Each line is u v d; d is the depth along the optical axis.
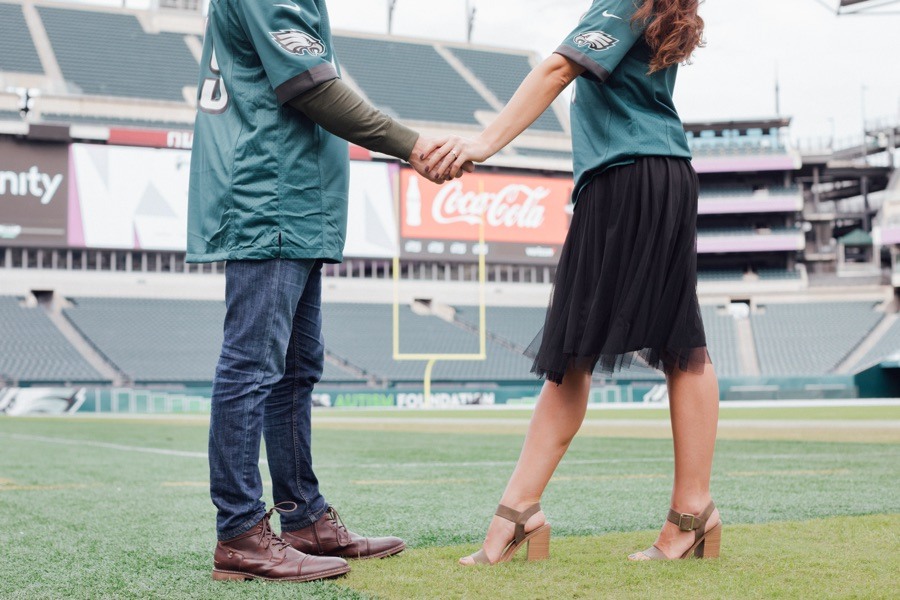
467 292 25.72
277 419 1.58
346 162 1.55
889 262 29.48
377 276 25.50
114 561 1.56
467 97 28.73
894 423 8.94
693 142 27.42
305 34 1.42
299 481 1.59
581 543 1.69
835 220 31.12
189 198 1.52
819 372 23.03
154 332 21.72
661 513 2.18
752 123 27.39
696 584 1.28
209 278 23.36
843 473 3.29
